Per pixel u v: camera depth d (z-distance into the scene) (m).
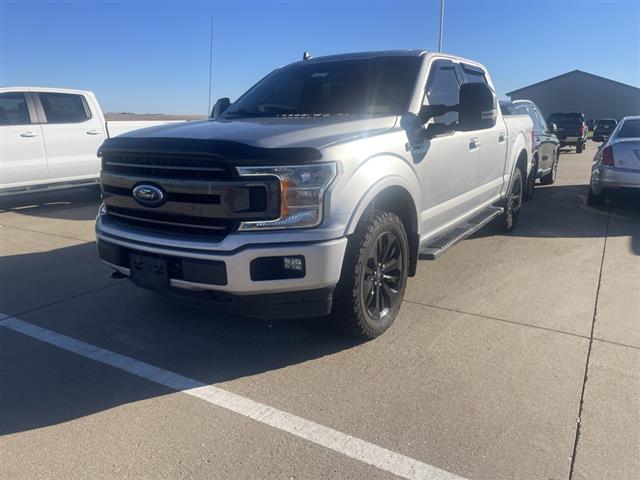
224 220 3.21
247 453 2.71
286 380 3.42
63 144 9.69
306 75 5.01
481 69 6.03
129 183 3.58
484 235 7.16
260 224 3.16
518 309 4.53
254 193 3.15
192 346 3.91
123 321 4.36
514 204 7.33
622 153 8.20
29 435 2.88
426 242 4.57
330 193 3.24
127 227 3.72
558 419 2.96
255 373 3.51
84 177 10.12
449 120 4.91
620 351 3.76
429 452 2.70
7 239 7.10
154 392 3.30
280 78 5.16
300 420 2.98
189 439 2.83
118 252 3.73
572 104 66.44
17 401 3.21
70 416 3.05
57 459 2.69
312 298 3.31
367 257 3.58
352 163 3.40
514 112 9.25
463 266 5.72
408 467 2.60
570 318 4.34
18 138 9.09
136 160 3.55
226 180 3.15
